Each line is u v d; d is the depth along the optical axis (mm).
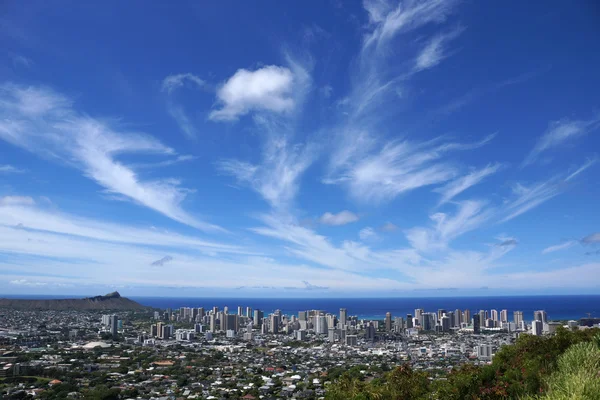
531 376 14320
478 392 15680
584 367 12062
